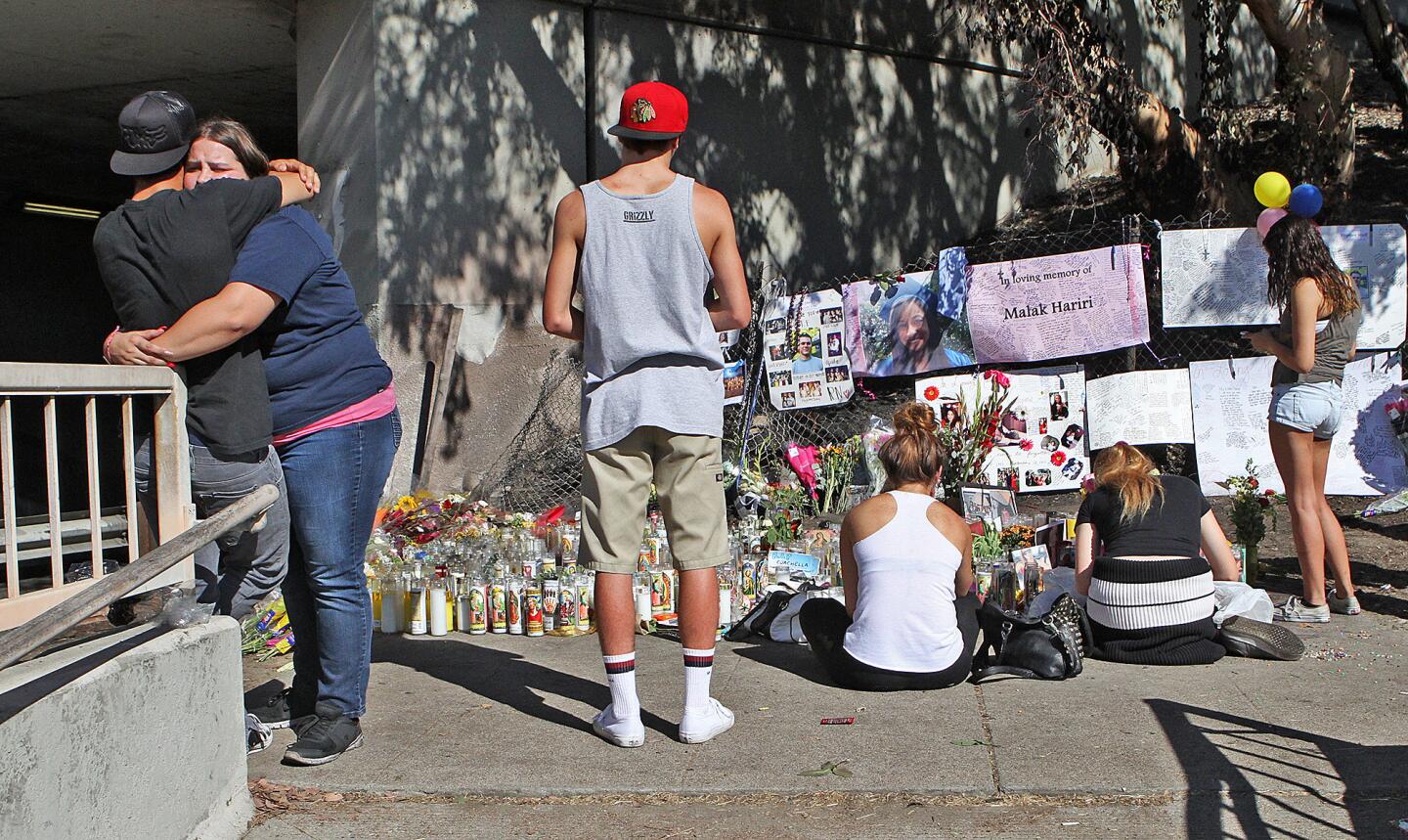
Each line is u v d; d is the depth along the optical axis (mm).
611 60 9797
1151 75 14875
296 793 3689
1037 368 7555
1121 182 13336
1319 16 10688
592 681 4777
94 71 10789
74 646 3055
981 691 4555
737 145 10883
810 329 7863
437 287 8781
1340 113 10828
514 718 4324
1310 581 5551
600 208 3873
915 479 4703
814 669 4930
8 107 12273
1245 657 4957
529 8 9273
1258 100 16594
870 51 12000
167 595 3391
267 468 3633
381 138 8477
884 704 4418
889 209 12281
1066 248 11766
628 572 4008
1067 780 3602
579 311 4078
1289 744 3877
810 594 5516
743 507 7227
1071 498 8172
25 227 18406
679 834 3373
